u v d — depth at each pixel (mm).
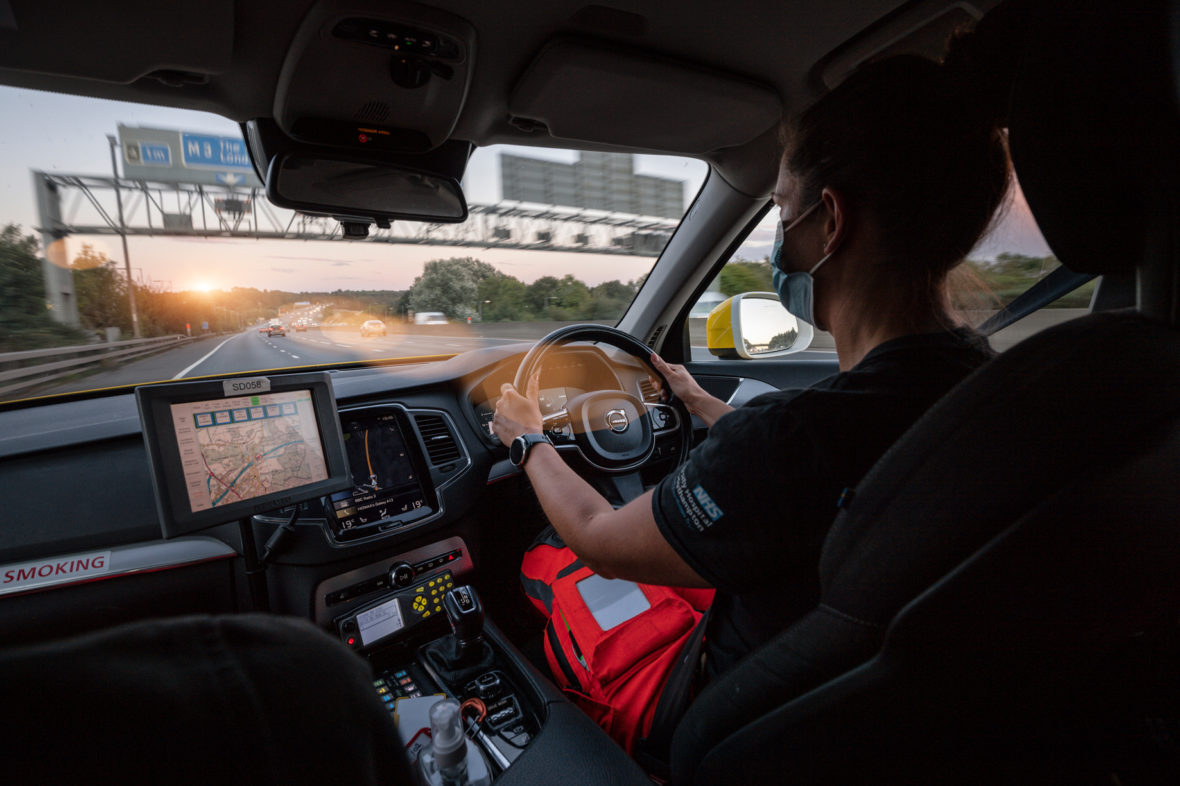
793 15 1345
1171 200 452
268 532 1454
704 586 658
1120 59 474
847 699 516
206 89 1332
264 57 1251
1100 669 474
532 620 1965
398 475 1687
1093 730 500
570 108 1598
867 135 592
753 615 678
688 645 1057
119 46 1145
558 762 1065
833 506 548
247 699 250
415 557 1636
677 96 1567
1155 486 401
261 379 1229
